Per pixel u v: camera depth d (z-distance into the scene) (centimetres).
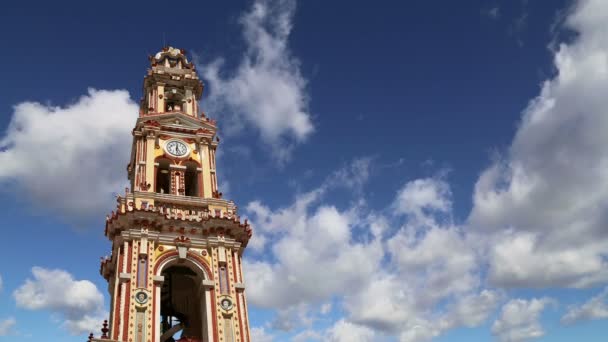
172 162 5441
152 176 5238
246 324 4425
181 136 5681
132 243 4569
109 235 4800
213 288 4541
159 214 4731
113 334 4084
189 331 4728
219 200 5141
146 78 6303
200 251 4741
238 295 4556
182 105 6256
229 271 4662
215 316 4381
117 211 4700
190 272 4781
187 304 4894
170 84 6328
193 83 6388
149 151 5428
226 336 4303
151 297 4322
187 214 4969
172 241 4700
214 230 4850
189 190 5550
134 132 5609
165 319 4750
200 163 5519
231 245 4828
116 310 4209
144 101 6419
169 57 6650
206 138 5728
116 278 4444
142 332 4138
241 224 4931
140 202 4884
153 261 4534
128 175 6106
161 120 5731
